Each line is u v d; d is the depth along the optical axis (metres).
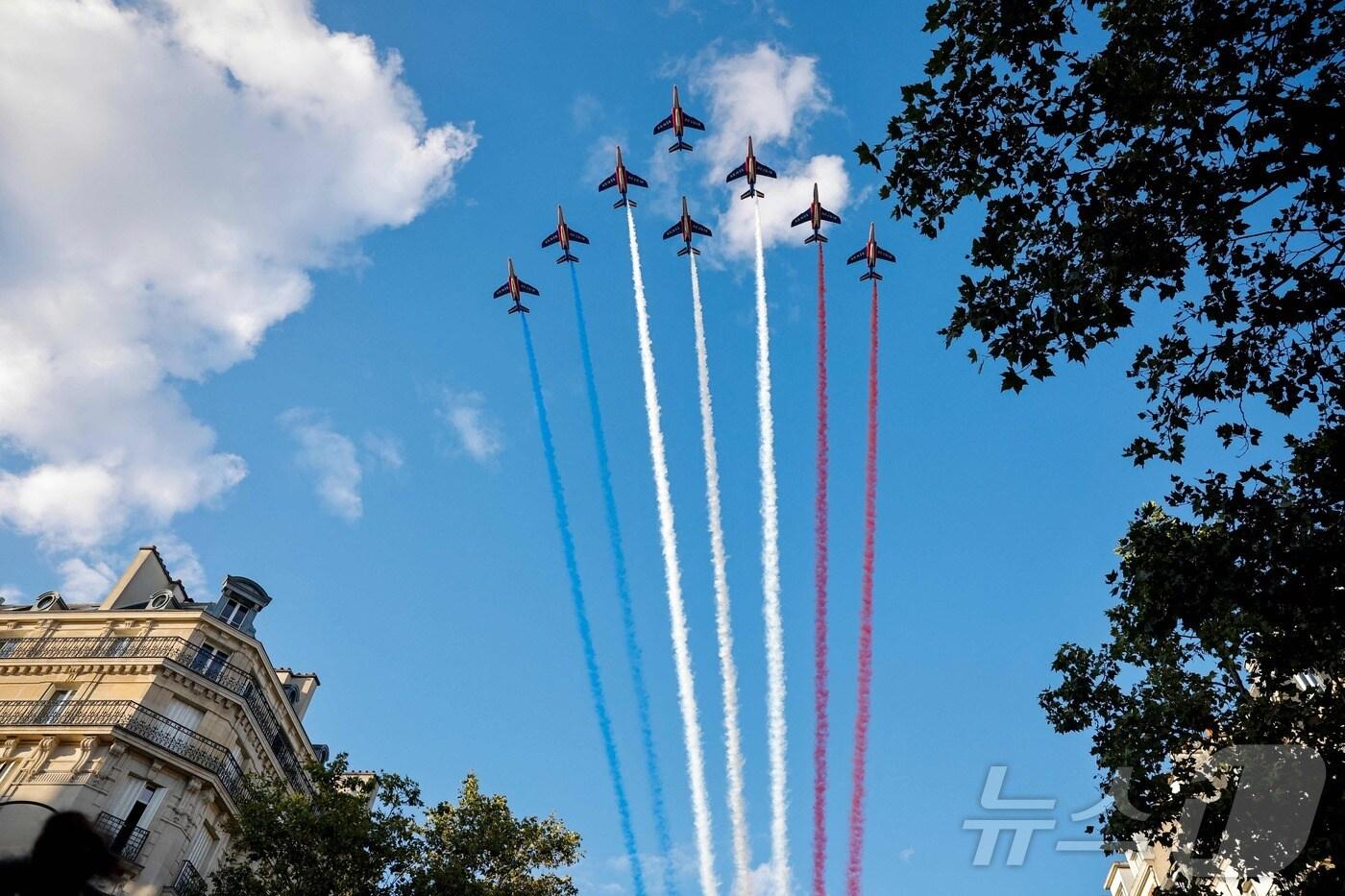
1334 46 16.58
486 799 35.16
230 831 32.50
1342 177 16.45
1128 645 25.70
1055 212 18.86
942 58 18.62
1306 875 20.77
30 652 40.66
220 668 41.12
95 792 34.88
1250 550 19.36
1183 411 19.61
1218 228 17.81
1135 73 17.59
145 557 46.16
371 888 30.95
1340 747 21.78
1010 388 19.25
